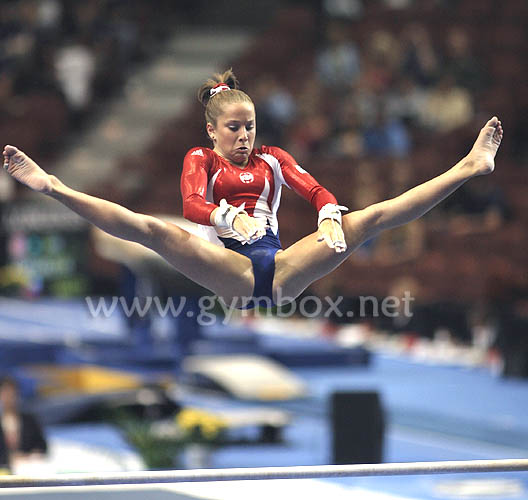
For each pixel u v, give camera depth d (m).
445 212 47.47
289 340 48.06
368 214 12.42
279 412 33.97
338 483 25.48
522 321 40.22
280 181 12.98
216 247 12.37
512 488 25.47
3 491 20.70
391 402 36.38
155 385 33.97
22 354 41.84
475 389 38.41
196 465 28.05
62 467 26.56
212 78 13.29
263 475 12.70
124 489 21.23
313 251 12.50
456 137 49.12
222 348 43.41
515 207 46.81
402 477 26.66
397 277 46.19
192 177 12.18
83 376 36.06
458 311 44.53
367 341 48.19
